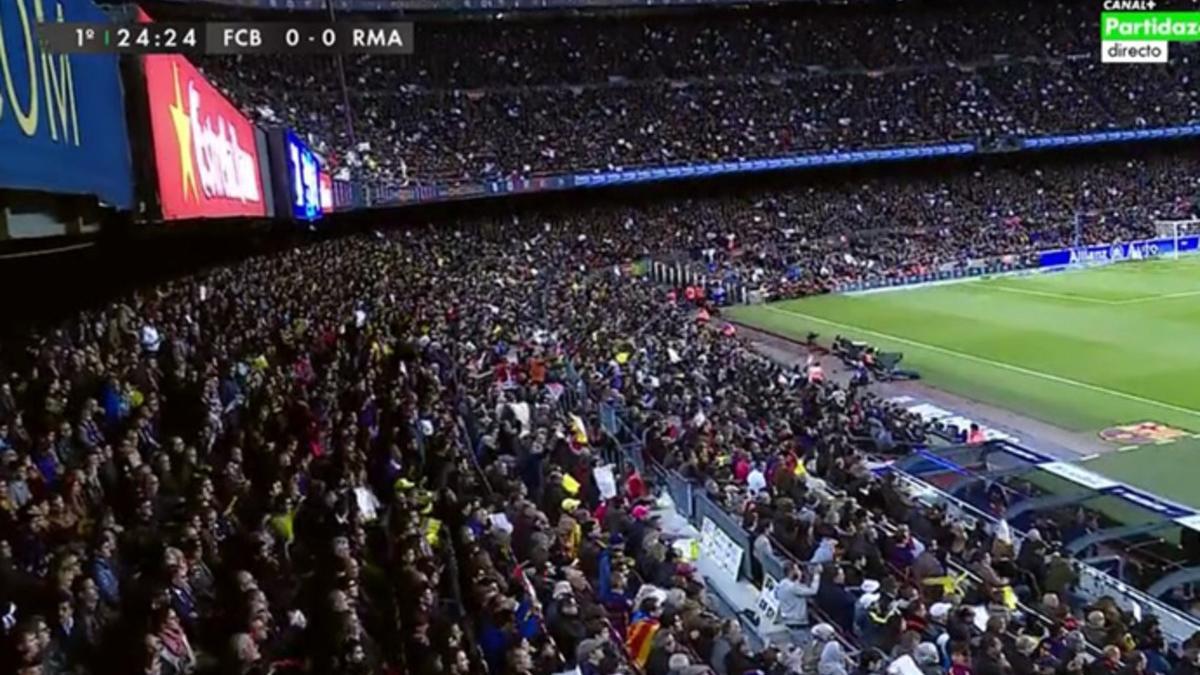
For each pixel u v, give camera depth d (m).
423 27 75.12
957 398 35.91
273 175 24.48
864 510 17.98
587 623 11.93
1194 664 12.70
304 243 52.91
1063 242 71.38
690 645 12.35
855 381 35.56
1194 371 37.72
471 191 63.75
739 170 74.94
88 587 8.51
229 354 18.89
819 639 12.84
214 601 9.83
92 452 11.22
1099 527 19.84
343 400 17.97
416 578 10.91
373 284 36.41
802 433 24.58
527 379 25.62
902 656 11.77
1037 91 85.06
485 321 33.09
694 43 83.56
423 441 17.14
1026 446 29.41
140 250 20.09
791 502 17.27
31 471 10.31
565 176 69.31
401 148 67.69
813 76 83.62
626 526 16.47
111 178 9.75
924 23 88.31
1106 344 43.31
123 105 10.48
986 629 13.03
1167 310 50.28
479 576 11.82
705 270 62.47
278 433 14.70
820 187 81.06
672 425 22.34
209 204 15.88
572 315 39.41
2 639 7.48
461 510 14.13
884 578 14.95
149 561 9.85
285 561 11.34
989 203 80.00
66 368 13.80
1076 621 14.17
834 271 64.06
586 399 25.59
